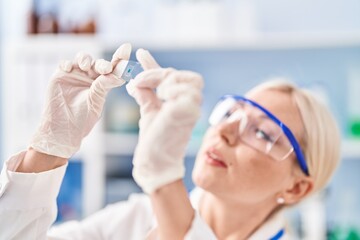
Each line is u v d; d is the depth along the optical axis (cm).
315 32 293
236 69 296
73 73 97
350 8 290
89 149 273
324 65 289
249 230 137
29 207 98
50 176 97
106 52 281
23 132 272
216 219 135
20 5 316
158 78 88
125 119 279
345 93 287
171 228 93
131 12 282
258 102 137
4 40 317
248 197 127
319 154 139
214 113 138
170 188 89
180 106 80
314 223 258
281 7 296
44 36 277
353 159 287
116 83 91
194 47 276
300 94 142
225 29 271
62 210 286
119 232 141
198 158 131
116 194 285
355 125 271
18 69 272
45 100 97
